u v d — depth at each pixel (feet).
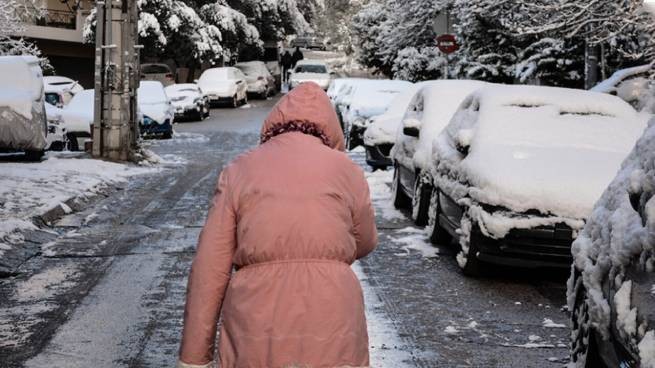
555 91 32.45
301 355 9.80
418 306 23.93
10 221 32.55
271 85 165.78
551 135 29.66
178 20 140.46
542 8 50.55
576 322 16.46
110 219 37.68
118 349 19.86
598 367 15.31
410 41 123.75
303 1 203.82
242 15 160.76
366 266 28.99
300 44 281.74
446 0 93.71
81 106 75.25
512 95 31.76
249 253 10.27
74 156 59.88
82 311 23.00
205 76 137.90
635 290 12.73
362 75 203.00
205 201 43.37
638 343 12.05
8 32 98.53
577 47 68.90
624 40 61.11
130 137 61.05
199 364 10.48
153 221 37.24
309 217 10.30
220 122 109.40
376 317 22.75
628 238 13.25
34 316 22.49
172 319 22.35
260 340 9.85
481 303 24.34
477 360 19.34
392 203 42.60
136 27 60.75
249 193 10.57
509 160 26.96
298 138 11.17
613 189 15.56
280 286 10.03
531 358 19.54
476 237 25.96
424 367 18.80
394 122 51.98
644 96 53.62
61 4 140.26
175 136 89.10
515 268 28.58
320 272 10.11
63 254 30.32
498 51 87.10
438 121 38.42
